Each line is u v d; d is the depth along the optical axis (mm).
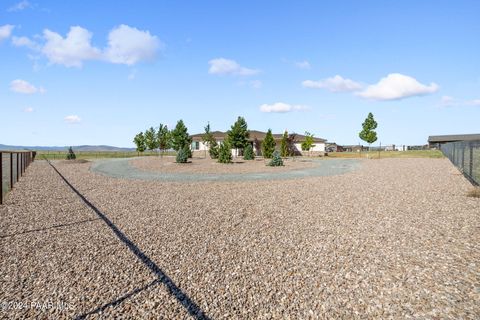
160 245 5645
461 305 3455
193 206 9156
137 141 52219
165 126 43906
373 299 3641
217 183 14664
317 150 49875
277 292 3846
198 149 48875
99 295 3807
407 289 3854
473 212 7832
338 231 6434
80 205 9422
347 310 3430
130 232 6492
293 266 4629
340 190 12070
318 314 3359
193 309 3477
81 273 4449
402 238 5883
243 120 39750
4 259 5000
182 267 4637
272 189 12547
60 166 27594
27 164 27000
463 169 16797
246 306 3533
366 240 5805
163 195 11219
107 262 4852
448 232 6199
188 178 17031
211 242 5797
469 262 4625
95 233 6430
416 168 21812
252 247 5500
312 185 13664
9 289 3975
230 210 8570
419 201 9484
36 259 4996
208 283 4105
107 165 28219
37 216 7984
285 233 6340
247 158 33594
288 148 45562
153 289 3951
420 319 3223
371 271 4402
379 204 9172
